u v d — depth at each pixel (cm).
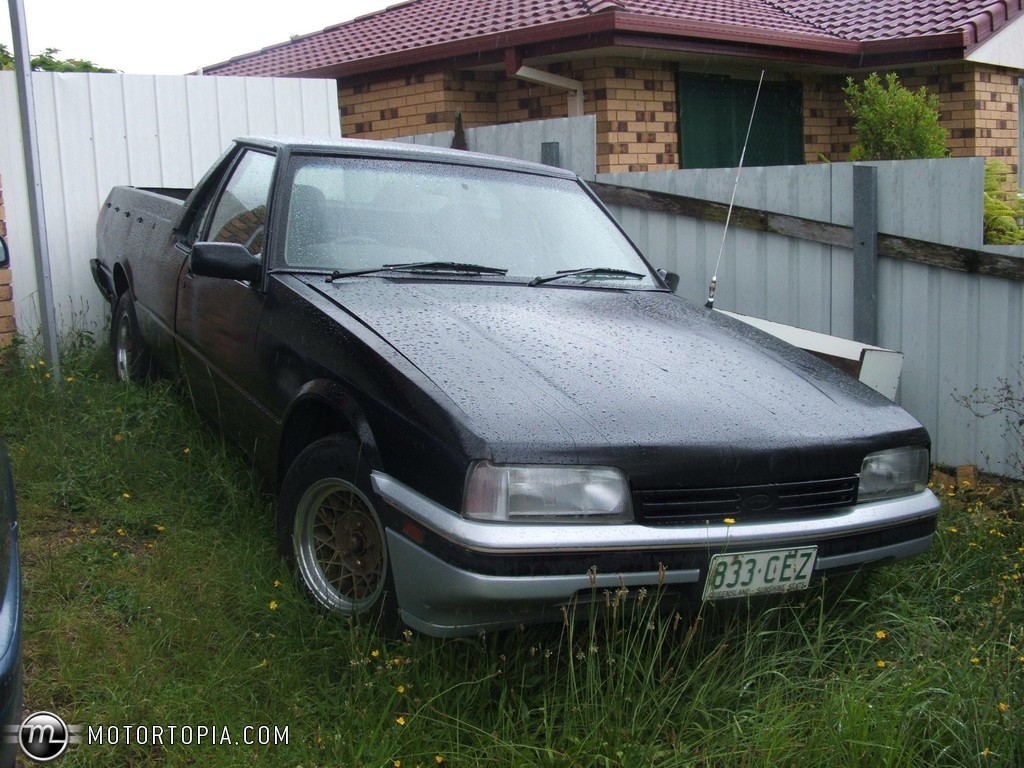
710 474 314
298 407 373
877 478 351
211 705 297
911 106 916
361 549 341
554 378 333
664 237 731
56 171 703
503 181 484
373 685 301
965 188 600
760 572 318
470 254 439
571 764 278
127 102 731
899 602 381
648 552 301
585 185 519
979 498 544
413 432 309
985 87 1205
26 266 691
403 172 461
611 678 301
